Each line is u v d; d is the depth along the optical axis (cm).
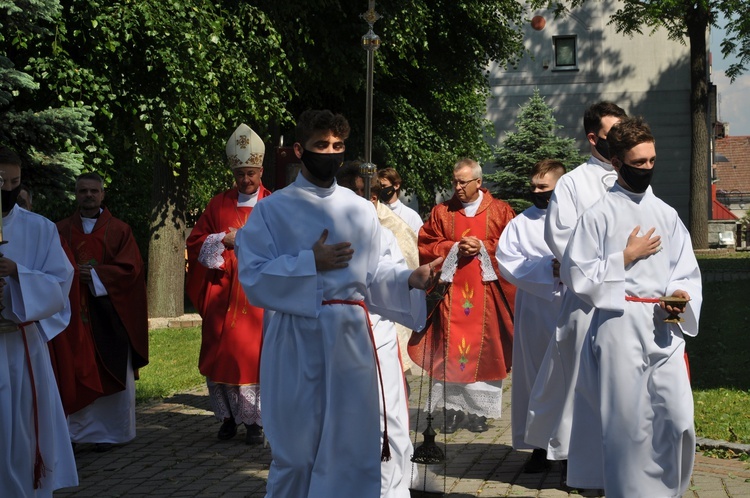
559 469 618
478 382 691
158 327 1592
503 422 780
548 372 555
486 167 3247
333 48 1708
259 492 593
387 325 522
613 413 448
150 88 1313
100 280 722
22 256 505
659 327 452
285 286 410
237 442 743
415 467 577
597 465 464
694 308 453
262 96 1518
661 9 2848
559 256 552
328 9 1716
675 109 3328
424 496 559
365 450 416
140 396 955
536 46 3391
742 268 2273
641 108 3347
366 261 430
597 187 550
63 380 644
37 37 1141
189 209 2508
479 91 2342
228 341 730
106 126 1342
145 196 2361
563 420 541
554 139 2759
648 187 469
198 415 859
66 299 518
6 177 499
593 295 452
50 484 504
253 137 761
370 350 424
